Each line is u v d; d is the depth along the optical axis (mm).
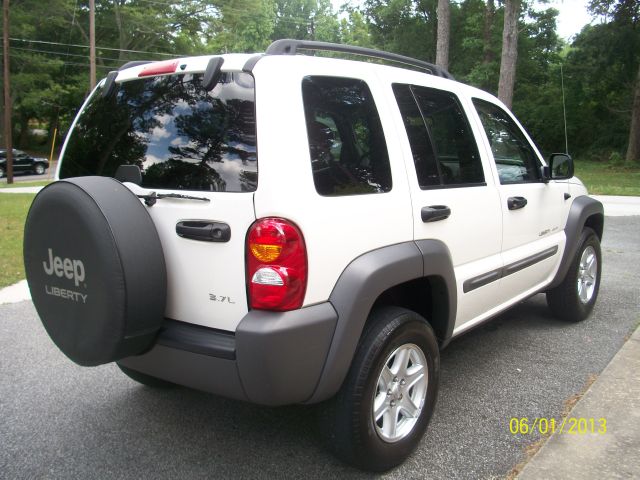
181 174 2582
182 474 2807
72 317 2529
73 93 40344
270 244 2279
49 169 32781
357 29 52156
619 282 6441
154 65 2801
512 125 4191
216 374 2416
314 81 2547
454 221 3221
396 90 3043
